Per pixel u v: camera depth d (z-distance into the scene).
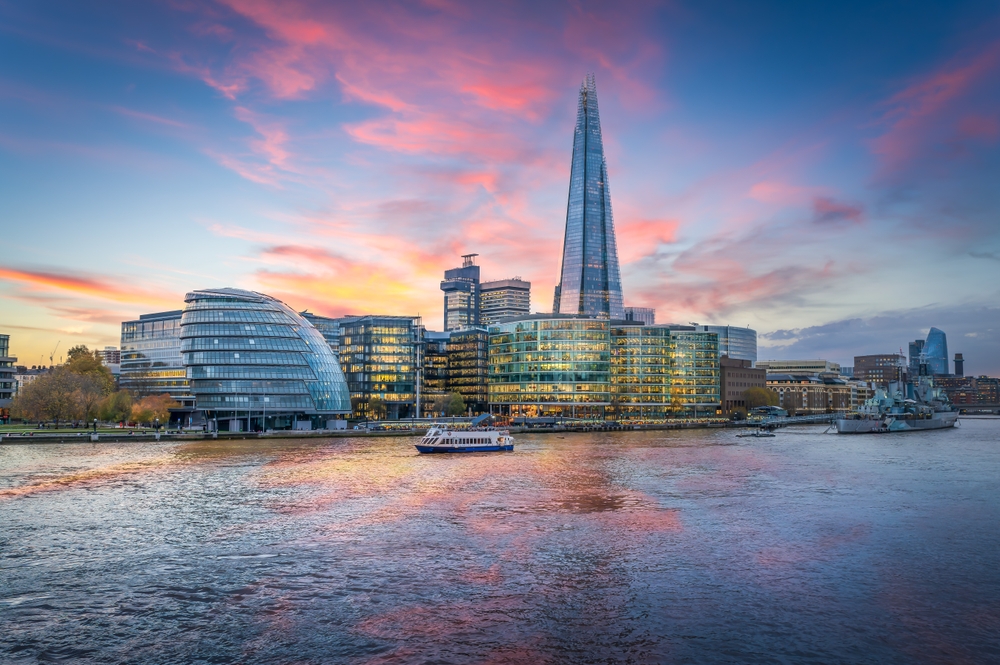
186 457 166.00
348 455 176.25
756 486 126.75
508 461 167.50
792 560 75.00
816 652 51.78
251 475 135.62
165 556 75.81
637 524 92.38
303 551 77.94
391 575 69.25
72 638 54.03
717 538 84.75
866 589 65.31
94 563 73.12
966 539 84.38
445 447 188.38
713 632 55.38
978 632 55.34
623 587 65.94
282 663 50.09
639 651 51.94
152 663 50.06
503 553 77.38
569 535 85.94
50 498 108.94
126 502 105.88
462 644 53.12
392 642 53.44
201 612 59.34
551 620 57.78
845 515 98.94
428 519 94.88
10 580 67.50
